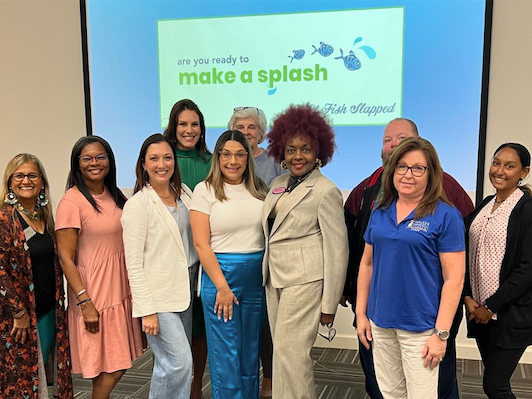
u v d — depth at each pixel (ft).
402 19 9.49
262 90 10.37
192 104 7.59
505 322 5.71
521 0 8.95
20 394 6.15
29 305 6.15
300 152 6.02
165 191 6.55
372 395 6.40
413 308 5.15
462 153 9.57
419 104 9.65
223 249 6.27
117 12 10.91
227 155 6.24
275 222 6.06
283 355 5.98
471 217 6.27
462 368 9.59
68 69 11.43
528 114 9.23
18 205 6.25
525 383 8.84
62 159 11.82
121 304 6.58
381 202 5.53
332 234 5.95
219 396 6.48
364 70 9.80
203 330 7.35
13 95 11.83
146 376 9.13
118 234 6.55
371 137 9.96
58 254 6.38
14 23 11.52
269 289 6.30
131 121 11.21
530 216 5.53
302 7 9.93
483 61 9.21
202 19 10.48
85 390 8.55
